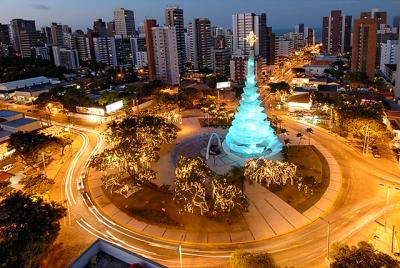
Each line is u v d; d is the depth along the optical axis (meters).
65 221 81.00
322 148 121.06
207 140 133.62
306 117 160.62
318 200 86.19
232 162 111.31
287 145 123.44
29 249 58.31
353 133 123.50
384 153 115.00
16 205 70.12
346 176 99.00
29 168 112.69
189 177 83.12
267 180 92.38
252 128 112.12
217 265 64.69
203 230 75.31
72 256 68.44
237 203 79.44
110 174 104.19
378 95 183.00
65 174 107.69
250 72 111.12
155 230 76.19
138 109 184.38
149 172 92.56
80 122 167.38
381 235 71.69
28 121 147.62
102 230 77.25
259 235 73.19
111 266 46.03
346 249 54.34
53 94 188.75
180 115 163.62
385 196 87.38
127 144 99.75
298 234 73.31
